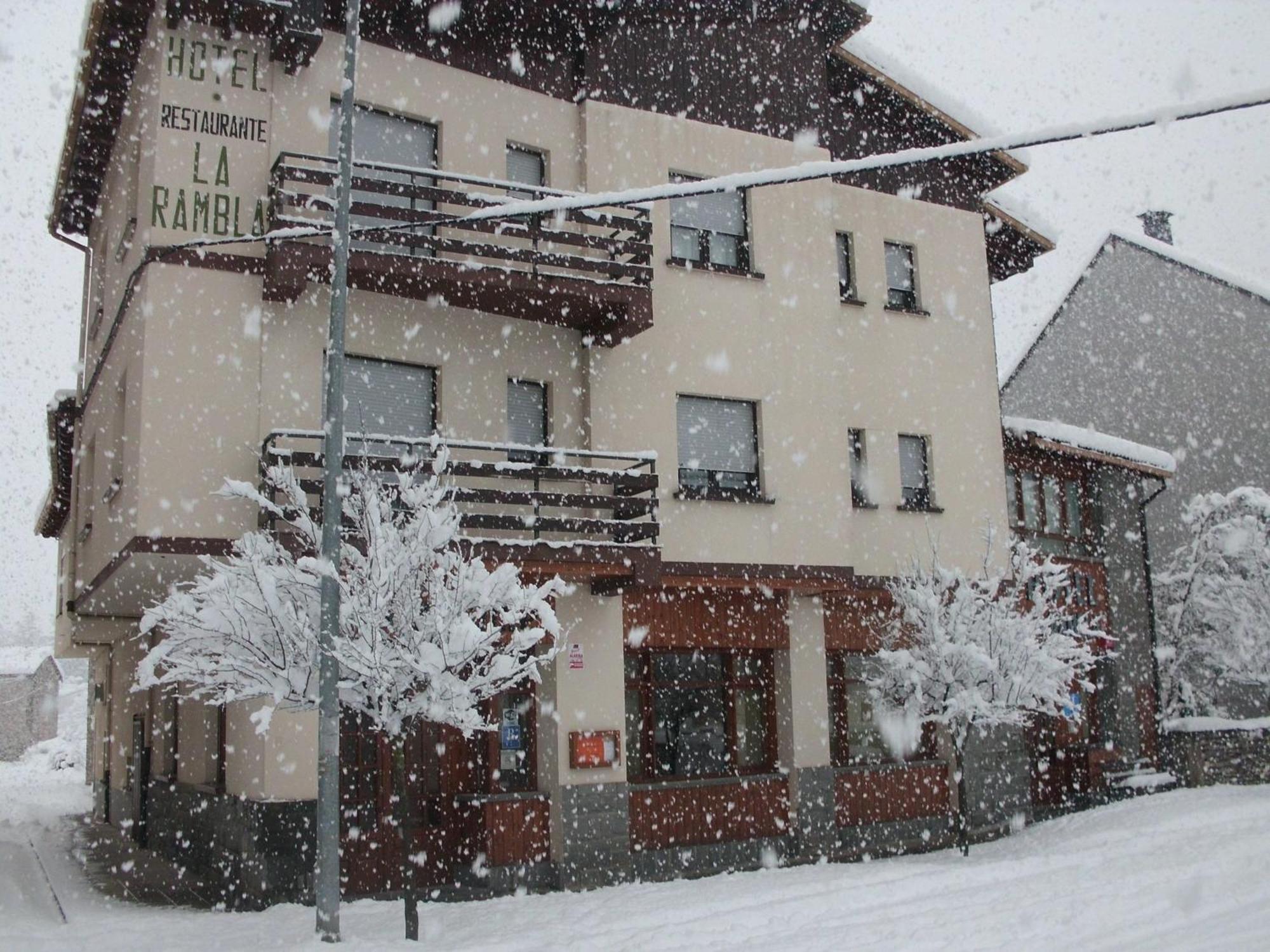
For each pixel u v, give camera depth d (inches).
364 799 547.5
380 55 581.9
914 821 719.7
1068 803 884.6
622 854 584.7
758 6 710.5
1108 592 981.8
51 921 485.7
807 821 659.4
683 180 665.6
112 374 642.8
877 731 732.0
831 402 686.5
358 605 395.2
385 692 394.0
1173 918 385.1
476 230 569.9
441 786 569.6
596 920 449.1
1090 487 995.3
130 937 422.6
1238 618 995.3
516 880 560.4
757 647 668.7
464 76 605.6
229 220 532.4
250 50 550.6
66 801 1293.1
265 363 529.7
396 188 538.3
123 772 930.1
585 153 632.4
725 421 655.1
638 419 620.4
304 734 520.7
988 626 634.2
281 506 490.6
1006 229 892.0
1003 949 351.3
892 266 788.6
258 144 544.4
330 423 398.3
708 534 628.4
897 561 730.2
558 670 584.4
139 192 563.8
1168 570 1098.1
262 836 506.6
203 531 507.5
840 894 476.1
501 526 540.1
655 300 637.3
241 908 513.0
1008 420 907.4
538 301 579.5
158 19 544.7
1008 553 786.2
